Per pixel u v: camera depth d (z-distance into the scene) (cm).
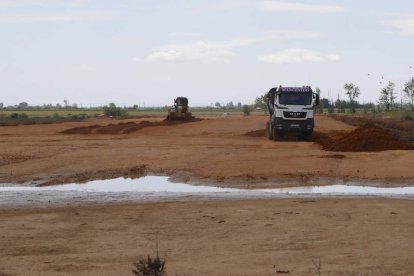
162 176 2644
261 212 1686
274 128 4409
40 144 4275
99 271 1087
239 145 4069
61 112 19462
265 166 2773
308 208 1738
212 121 7281
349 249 1227
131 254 1223
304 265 1105
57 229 1505
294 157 3106
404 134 4903
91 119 10525
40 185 2427
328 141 3731
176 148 3822
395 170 2589
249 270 1076
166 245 1301
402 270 1058
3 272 1088
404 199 1917
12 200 2023
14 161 3212
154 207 1834
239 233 1415
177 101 7981
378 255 1170
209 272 1063
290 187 2281
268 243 1302
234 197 2027
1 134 5622
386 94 12169
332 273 1045
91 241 1358
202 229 1475
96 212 1761
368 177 2452
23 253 1248
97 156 3378
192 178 2534
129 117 11725
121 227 1522
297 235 1377
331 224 1496
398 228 1437
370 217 1584
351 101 12700
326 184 2342
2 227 1538
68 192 2205
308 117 4347
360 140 3488
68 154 3516
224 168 2747
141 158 3238
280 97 4369
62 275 1060
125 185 2395
